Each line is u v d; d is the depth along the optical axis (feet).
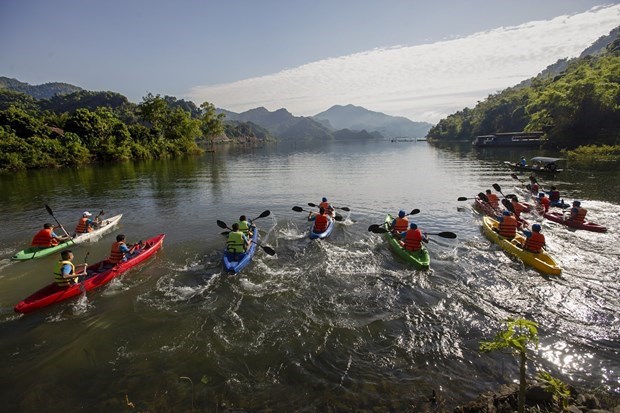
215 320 27.25
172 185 94.02
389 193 76.43
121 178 110.11
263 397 19.40
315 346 23.85
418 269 35.60
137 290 32.19
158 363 22.53
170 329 26.20
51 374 21.79
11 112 158.20
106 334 25.71
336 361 22.30
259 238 46.11
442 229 49.14
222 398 19.38
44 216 61.11
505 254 38.88
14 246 46.14
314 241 44.34
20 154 135.03
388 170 121.19
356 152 253.03
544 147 177.99
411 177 101.19
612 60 213.66
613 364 21.43
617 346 23.15
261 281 33.65
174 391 20.02
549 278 32.83
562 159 116.26
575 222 46.96
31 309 28.66
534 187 65.92
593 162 111.96
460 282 32.55
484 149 213.05
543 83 294.46
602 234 44.37
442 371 21.11
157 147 200.75
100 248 44.70
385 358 22.45
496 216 51.93
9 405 19.38
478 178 94.89
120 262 35.50
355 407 18.43
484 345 15.15
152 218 58.34
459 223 51.72
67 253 31.01
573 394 18.37
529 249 36.73
